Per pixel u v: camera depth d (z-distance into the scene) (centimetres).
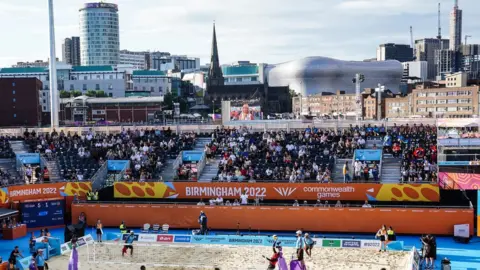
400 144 6569
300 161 6275
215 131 7694
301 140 6956
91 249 4550
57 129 8106
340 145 6681
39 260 3681
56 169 6538
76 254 3644
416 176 5769
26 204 5462
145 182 5866
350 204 5412
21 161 6569
